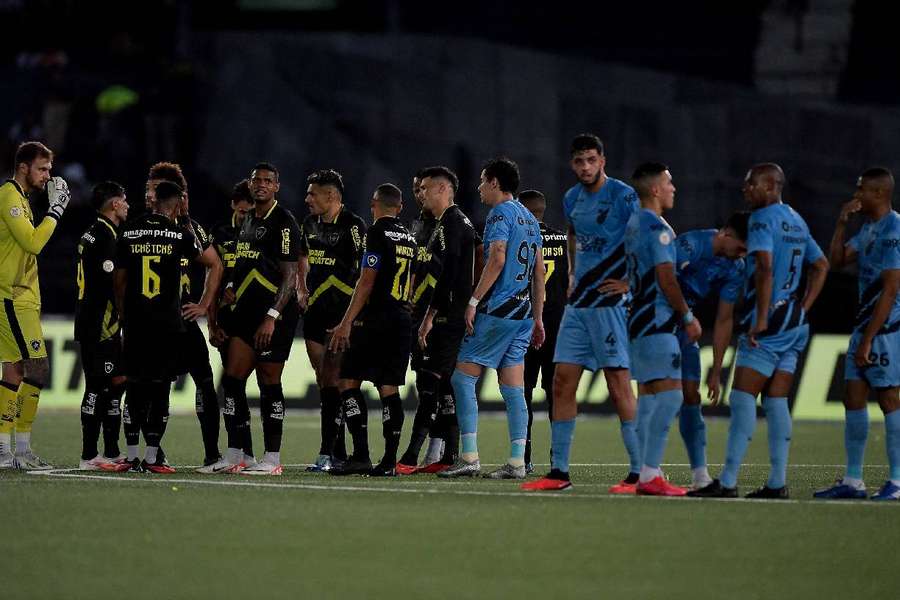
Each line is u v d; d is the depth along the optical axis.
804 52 91.38
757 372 29.50
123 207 36.69
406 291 35.56
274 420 35.41
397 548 22.48
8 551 22.11
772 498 29.61
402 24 97.19
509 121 82.88
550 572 20.64
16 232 35.50
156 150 82.94
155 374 34.94
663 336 29.52
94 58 89.69
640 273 29.61
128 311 34.81
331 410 37.19
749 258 29.56
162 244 34.78
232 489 30.41
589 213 31.39
